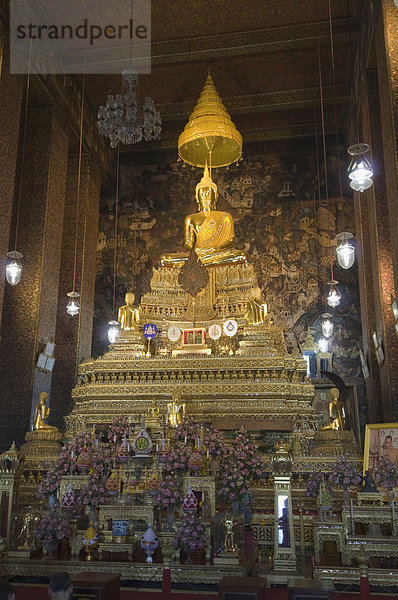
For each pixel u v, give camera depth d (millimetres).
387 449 8383
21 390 11609
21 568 6031
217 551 6000
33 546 6391
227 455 7086
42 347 12188
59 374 14359
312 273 15828
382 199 11969
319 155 16844
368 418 14227
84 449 7082
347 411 14492
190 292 12508
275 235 16328
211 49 14430
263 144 17234
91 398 10781
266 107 16500
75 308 12406
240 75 15594
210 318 12547
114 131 9352
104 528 6602
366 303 13430
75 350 14492
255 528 7910
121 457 6922
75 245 15258
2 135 10641
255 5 13344
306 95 16125
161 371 10820
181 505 6500
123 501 6707
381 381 12055
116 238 17047
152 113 9086
